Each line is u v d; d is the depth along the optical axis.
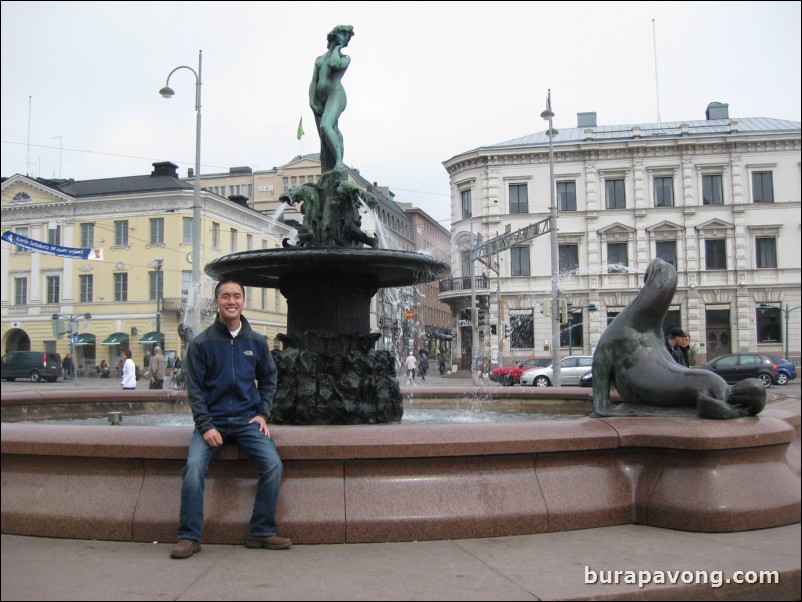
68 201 44.22
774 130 41.62
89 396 10.13
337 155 7.45
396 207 75.88
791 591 3.62
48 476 4.53
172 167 47.00
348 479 4.32
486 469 4.47
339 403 6.80
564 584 3.44
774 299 41.38
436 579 3.52
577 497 4.56
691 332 42.00
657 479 4.67
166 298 43.22
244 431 4.18
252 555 3.95
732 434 4.52
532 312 42.91
